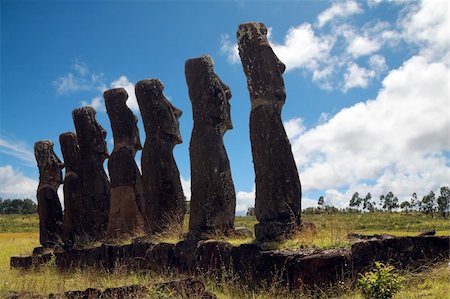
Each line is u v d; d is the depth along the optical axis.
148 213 14.20
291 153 10.90
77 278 12.43
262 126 10.98
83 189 17.28
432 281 8.23
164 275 11.44
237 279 9.84
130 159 15.92
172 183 14.05
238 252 9.99
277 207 10.55
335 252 8.62
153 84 14.48
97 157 17.44
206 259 10.77
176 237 12.88
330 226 10.12
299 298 8.44
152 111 14.34
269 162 10.78
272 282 8.97
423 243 8.86
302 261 8.60
